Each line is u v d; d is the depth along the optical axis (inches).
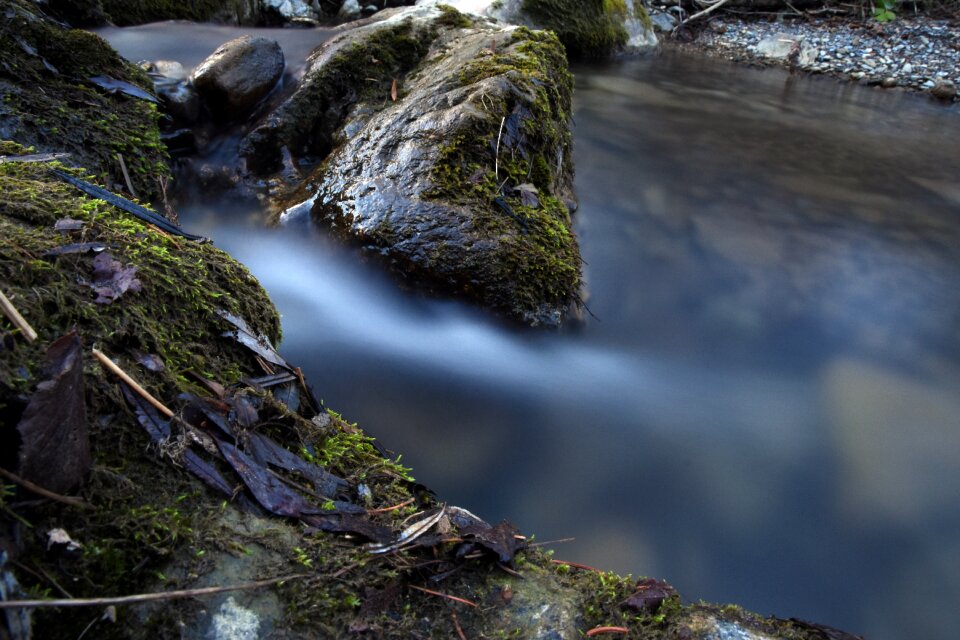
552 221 138.9
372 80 189.9
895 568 102.6
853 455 122.2
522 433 117.6
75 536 56.3
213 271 88.1
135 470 63.4
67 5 201.8
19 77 139.3
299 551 64.4
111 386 65.8
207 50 211.2
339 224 141.0
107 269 74.7
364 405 117.3
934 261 185.2
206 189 173.6
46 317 65.9
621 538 101.8
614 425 121.9
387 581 65.1
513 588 68.6
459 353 127.4
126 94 154.5
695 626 68.6
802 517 109.6
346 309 135.8
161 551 58.7
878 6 480.7
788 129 287.3
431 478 106.0
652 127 261.7
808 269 175.8
